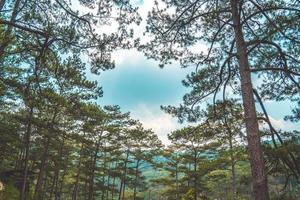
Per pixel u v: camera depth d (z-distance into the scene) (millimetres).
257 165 8836
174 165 45469
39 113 30188
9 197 26844
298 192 10523
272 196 11117
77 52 10961
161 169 53562
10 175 29906
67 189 62156
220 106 12164
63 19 10945
